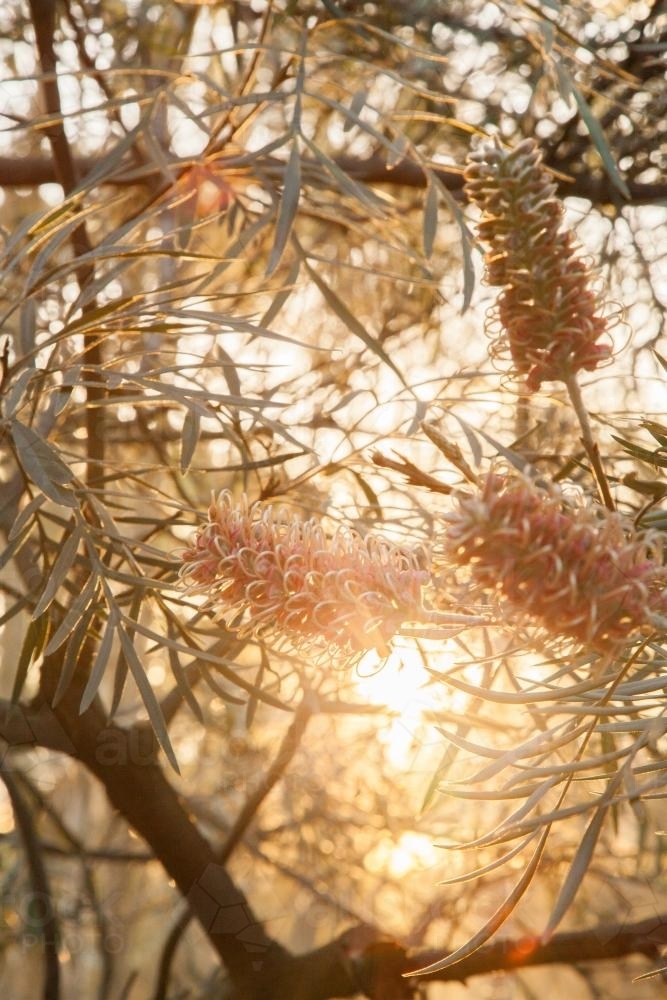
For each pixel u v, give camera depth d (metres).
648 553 1.04
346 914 2.67
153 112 1.35
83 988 3.60
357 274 2.36
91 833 3.71
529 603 0.92
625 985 2.59
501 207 1.02
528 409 1.62
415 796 2.67
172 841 2.00
